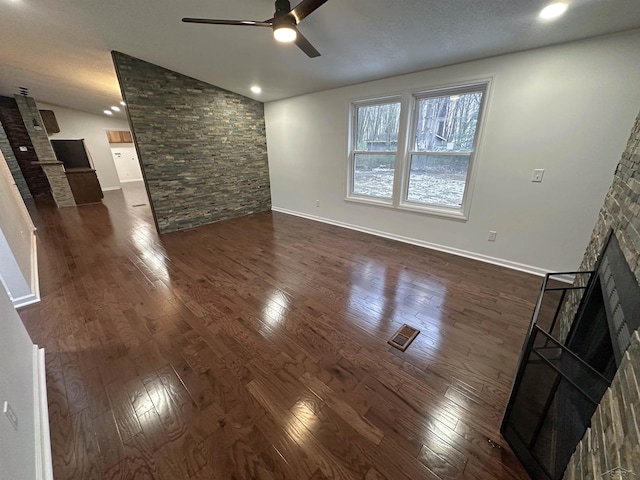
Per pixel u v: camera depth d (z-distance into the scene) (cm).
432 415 136
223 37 276
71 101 651
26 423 113
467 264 305
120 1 226
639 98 204
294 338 190
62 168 602
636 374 71
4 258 217
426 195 352
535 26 203
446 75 288
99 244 376
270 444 123
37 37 297
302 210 516
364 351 178
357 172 418
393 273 285
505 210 284
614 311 112
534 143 254
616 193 166
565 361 124
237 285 263
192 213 457
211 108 441
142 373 161
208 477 111
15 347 135
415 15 207
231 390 150
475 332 195
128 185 918
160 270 296
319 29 238
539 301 139
